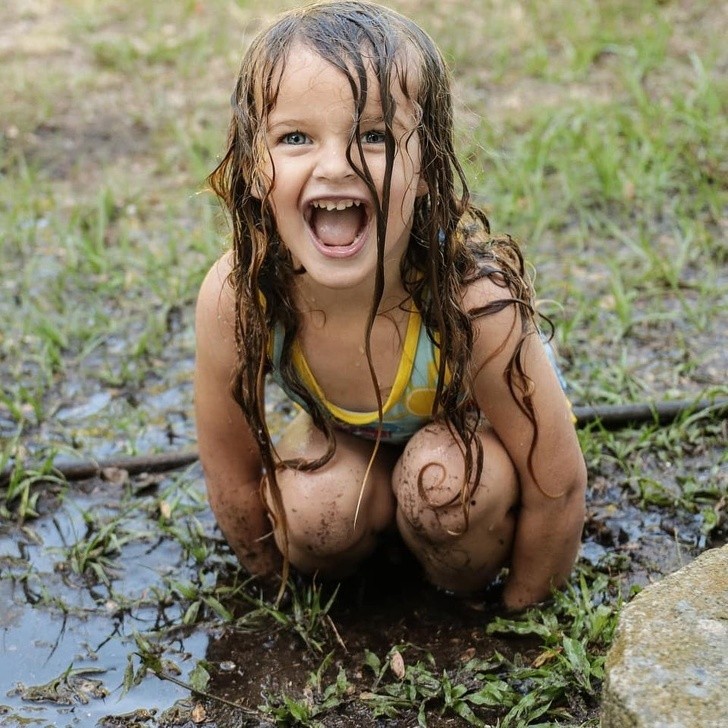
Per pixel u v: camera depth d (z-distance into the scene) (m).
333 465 1.26
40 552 1.43
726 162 2.16
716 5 2.93
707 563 1.09
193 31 3.12
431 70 1.12
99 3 3.34
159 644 1.30
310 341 1.21
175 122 2.57
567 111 2.35
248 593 1.35
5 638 1.32
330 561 1.30
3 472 1.52
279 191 1.10
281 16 1.13
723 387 1.60
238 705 1.23
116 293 1.92
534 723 1.18
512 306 1.17
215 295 1.22
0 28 3.19
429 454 1.21
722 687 0.98
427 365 1.20
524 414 1.19
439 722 1.20
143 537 1.44
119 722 1.22
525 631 1.26
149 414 1.66
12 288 1.95
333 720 1.20
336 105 1.07
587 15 2.95
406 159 1.10
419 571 1.36
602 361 1.69
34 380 1.72
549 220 2.02
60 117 2.62
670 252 1.94
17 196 2.22
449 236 1.15
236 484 1.31
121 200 2.23
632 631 1.03
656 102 2.43
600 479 1.48
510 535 1.27
